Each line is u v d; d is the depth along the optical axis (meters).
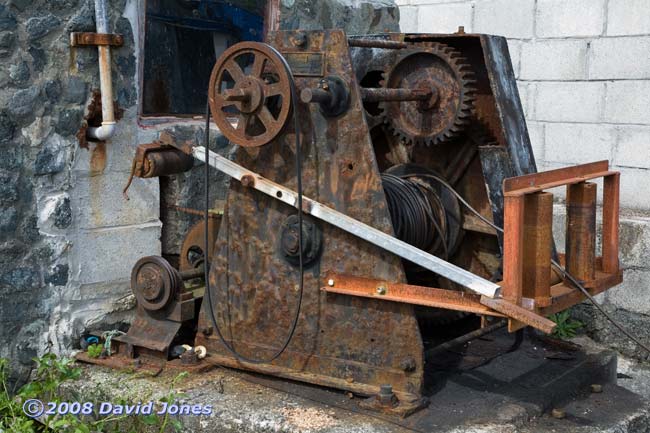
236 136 3.83
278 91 3.70
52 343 4.46
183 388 3.90
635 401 3.96
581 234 3.86
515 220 3.38
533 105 6.20
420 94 4.08
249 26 5.54
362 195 3.71
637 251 5.40
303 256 3.84
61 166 4.39
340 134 3.74
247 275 4.04
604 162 4.03
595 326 5.62
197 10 5.20
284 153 3.89
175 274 4.23
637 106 5.70
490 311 3.41
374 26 6.43
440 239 4.30
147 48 4.89
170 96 5.07
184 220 4.98
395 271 3.65
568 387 3.96
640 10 5.62
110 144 4.58
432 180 4.48
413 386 3.65
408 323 3.65
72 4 4.36
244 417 3.58
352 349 3.79
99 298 4.62
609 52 5.79
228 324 4.12
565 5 5.95
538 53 6.12
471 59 4.36
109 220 4.62
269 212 3.95
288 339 3.81
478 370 4.14
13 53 4.20
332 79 3.70
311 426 3.47
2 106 4.18
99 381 4.06
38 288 4.38
